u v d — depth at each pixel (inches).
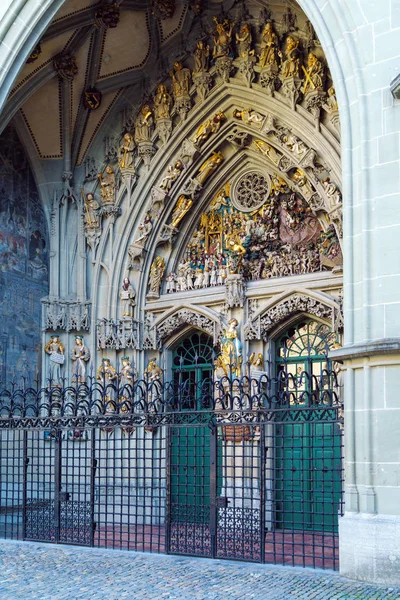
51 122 998.4
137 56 979.9
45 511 801.6
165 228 979.3
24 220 987.9
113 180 997.8
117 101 1005.8
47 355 986.1
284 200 936.3
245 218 959.0
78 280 1002.7
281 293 887.7
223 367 899.4
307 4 618.5
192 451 930.1
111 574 561.9
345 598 474.6
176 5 938.7
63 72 949.2
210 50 938.7
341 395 828.6
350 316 567.2
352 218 577.6
